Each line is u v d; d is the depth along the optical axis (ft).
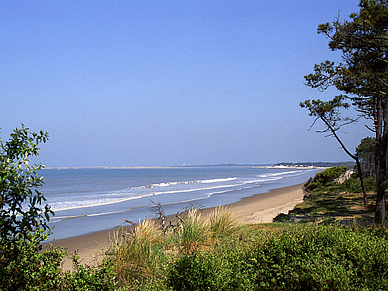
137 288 16.33
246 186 171.22
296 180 234.99
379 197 38.75
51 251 13.94
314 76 50.90
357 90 52.26
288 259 14.47
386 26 36.35
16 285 11.78
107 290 14.88
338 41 40.40
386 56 38.88
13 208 10.64
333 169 103.65
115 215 73.51
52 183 224.74
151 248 22.17
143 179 291.17
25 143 11.44
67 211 81.20
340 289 11.39
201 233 26.89
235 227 31.48
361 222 37.24
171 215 68.03
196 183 209.46
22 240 12.22
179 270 14.01
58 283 13.50
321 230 17.67
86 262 30.09
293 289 12.44
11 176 10.39
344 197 69.51
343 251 14.66
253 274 13.74
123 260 20.40
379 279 12.39
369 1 37.65
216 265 13.78
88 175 415.44
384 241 17.12
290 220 46.03
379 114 52.19
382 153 40.04
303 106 54.70
